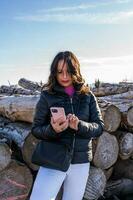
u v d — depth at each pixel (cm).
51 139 293
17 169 398
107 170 491
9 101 485
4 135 452
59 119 276
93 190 451
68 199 307
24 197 401
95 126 298
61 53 296
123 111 492
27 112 461
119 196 503
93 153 453
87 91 307
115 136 495
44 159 292
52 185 290
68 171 298
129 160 523
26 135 431
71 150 293
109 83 728
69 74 296
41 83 822
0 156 380
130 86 701
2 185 391
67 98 299
